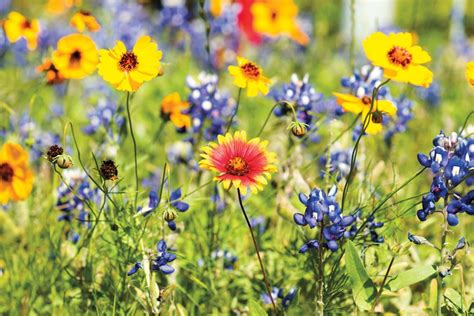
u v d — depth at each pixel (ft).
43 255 11.68
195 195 12.69
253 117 18.84
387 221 10.17
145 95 19.60
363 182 11.20
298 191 10.90
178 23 24.85
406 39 9.56
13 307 10.59
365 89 11.25
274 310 9.64
